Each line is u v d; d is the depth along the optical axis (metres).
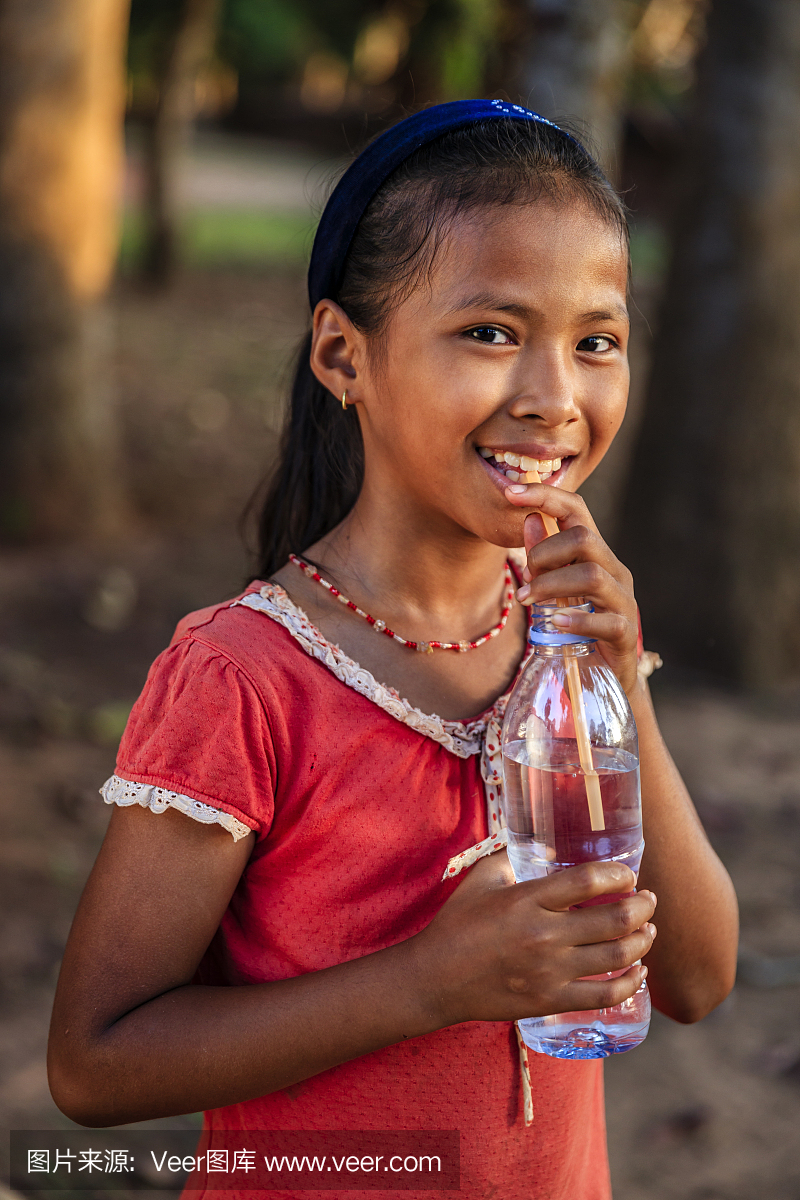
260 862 1.22
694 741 5.07
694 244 5.56
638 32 9.47
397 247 1.20
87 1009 1.15
